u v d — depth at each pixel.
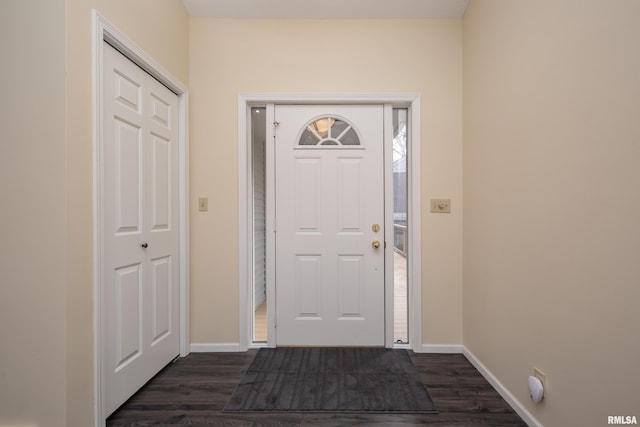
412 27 2.16
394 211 2.29
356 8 2.08
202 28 2.17
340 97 2.16
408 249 2.27
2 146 1.18
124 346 1.53
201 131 2.16
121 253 1.50
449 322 2.14
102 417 1.33
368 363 1.98
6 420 1.20
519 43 1.46
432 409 1.51
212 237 2.16
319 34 2.17
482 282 1.84
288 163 2.22
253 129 2.41
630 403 0.91
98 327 1.30
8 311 1.19
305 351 2.15
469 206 2.02
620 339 0.94
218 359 2.03
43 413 1.18
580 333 1.10
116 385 1.47
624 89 0.93
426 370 1.89
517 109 1.48
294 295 2.22
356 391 1.66
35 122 1.17
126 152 1.54
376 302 2.21
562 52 1.18
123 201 1.51
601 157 1.01
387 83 2.16
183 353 2.06
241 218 2.15
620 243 0.94
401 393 1.64
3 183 1.19
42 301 1.18
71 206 1.19
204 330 2.15
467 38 2.06
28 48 1.17
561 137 1.19
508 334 1.56
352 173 2.22
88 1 1.26
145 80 1.70
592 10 1.04
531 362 1.38
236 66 2.17
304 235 2.22
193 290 2.15
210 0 2.03
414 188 2.17
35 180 1.17
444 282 2.14
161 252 1.84
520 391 1.46
